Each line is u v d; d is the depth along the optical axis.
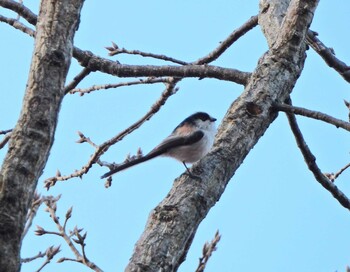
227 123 10.51
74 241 11.25
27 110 7.33
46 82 7.49
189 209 8.99
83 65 12.47
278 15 13.22
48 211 11.55
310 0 11.38
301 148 12.38
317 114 10.39
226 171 9.85
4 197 6.82
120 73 12.35
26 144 7.14
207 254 11.02
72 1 8.00
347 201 12.41
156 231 8.59
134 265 8.09
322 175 12.42
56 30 7.79
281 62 11.18
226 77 12.58
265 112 10.62
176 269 8.45
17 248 6.68
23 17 12.49
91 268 11.07
